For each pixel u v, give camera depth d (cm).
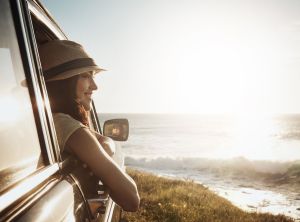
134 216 718
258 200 1933
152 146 7212
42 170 108
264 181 2856
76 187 130
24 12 128
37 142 114
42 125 120
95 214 147
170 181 1485
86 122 190
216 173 3291
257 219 951
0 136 94
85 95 186
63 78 170
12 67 110
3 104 99
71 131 150
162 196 1012
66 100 180
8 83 105
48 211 91
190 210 871
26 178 95
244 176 3095
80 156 151
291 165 3341
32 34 132
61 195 108
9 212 78
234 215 937
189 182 1538
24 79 116
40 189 100
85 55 182
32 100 118
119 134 303
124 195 158
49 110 132
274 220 974
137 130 13775
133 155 5278
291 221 1008
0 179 83
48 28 206
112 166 156
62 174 128
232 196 2064
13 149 97
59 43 178
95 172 153
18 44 118
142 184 1259
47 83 178
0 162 88
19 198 85
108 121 307
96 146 154
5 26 110
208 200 1111
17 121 105
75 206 118
